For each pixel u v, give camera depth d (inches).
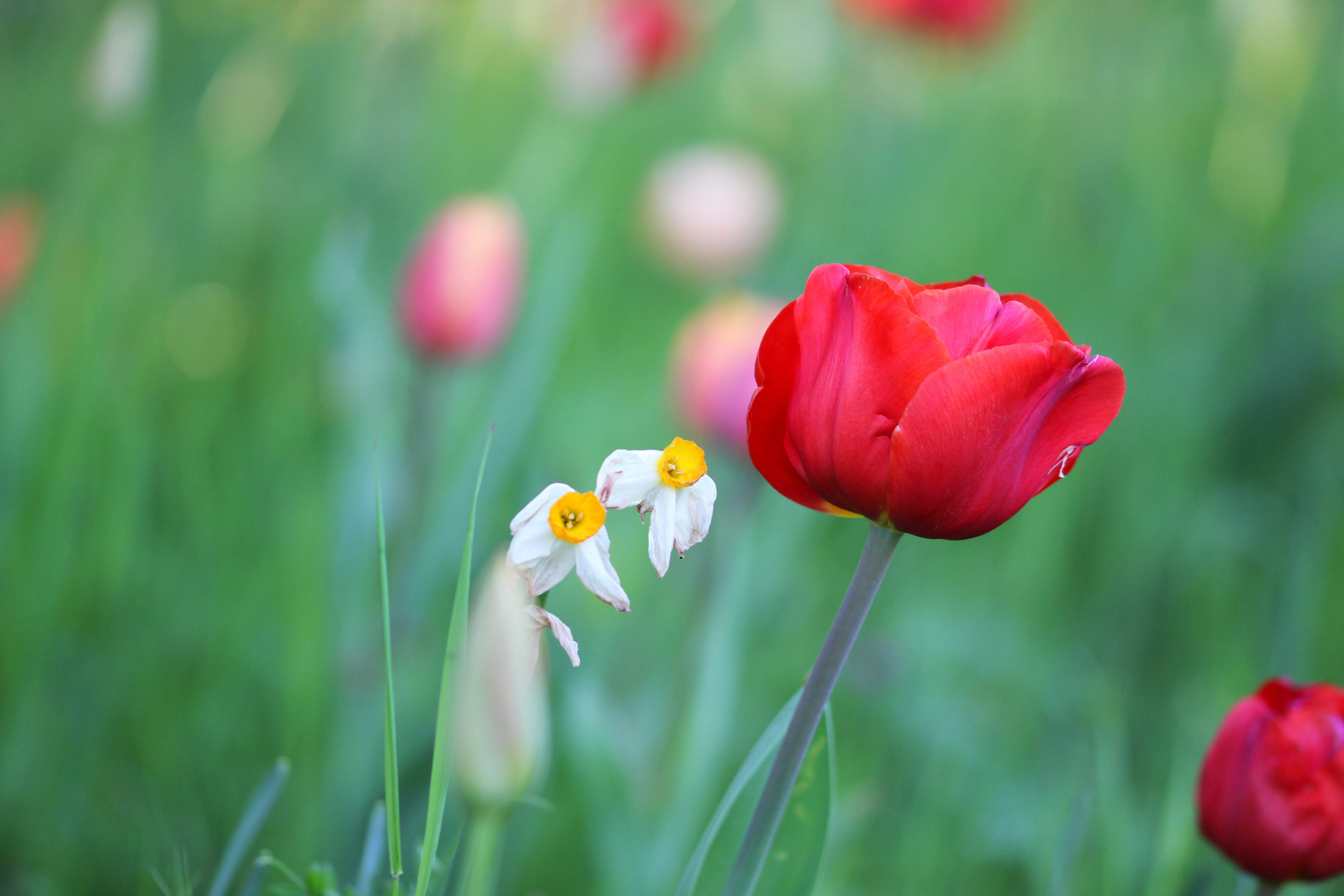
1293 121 108.4
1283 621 51.7
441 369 56.6
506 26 99.1
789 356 33.0
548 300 58.9
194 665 55.4
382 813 35.1
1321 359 83.1
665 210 94.1
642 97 83.8
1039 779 55.0
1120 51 115.0
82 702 51.9
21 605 51.4
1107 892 41.8
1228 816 36.7
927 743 56.9
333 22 92.8
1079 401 32.5
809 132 120.0
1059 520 73.2
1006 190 102.9
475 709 32.0
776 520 62.2
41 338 59.7
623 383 84.7
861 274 32.4
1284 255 93.2
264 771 51.8
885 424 32.3
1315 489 76.4
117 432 59.3
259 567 58.5
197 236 79.7
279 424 67.7
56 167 75.5
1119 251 99.1
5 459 55.3
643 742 53.1
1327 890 46.1
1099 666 67.1
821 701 32.5
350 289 59.6
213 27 86.9
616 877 43.5
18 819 47.9
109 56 61.5
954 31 101.2
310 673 49.3
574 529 31.9
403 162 90.8
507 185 78.7
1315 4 110.3
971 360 31.9
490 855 32.3
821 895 43.6
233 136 82.5
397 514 56.4
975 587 70.9
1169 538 76.1
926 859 49.6
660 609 60.4
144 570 57.4
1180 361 87.3
